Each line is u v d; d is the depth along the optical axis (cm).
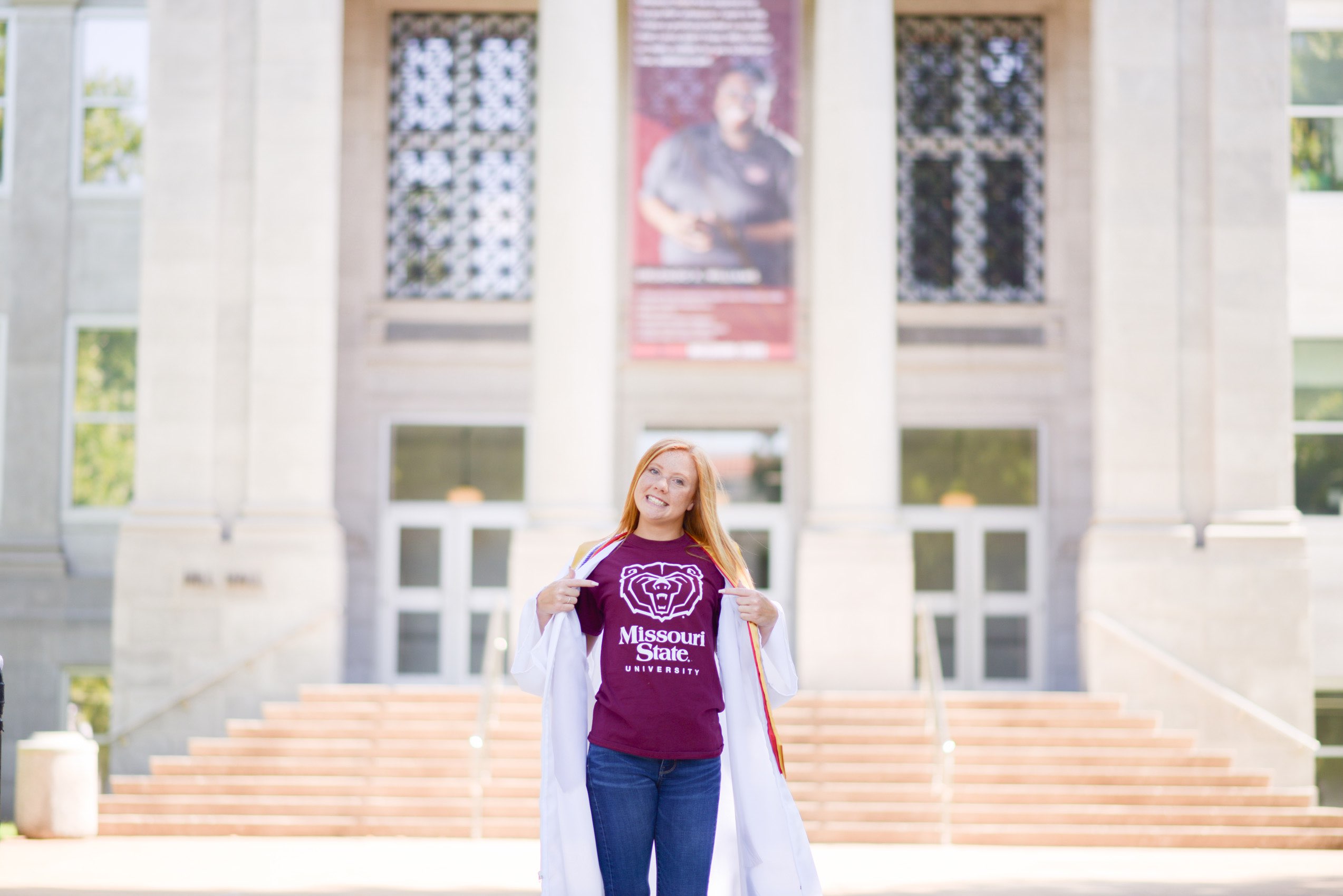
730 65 1975
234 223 1922
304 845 1400
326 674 1836
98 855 1306
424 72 2219
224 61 1934
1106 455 1888
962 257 2209
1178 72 1927
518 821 1488
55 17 2184
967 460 2202
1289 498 1880
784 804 515
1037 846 1472
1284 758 1788
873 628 1875
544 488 1889
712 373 2183
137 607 1859
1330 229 2077
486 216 2206
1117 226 1906
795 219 1966
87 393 2148
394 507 2177
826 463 1925
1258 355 1894
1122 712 1742
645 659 497
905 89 2220
